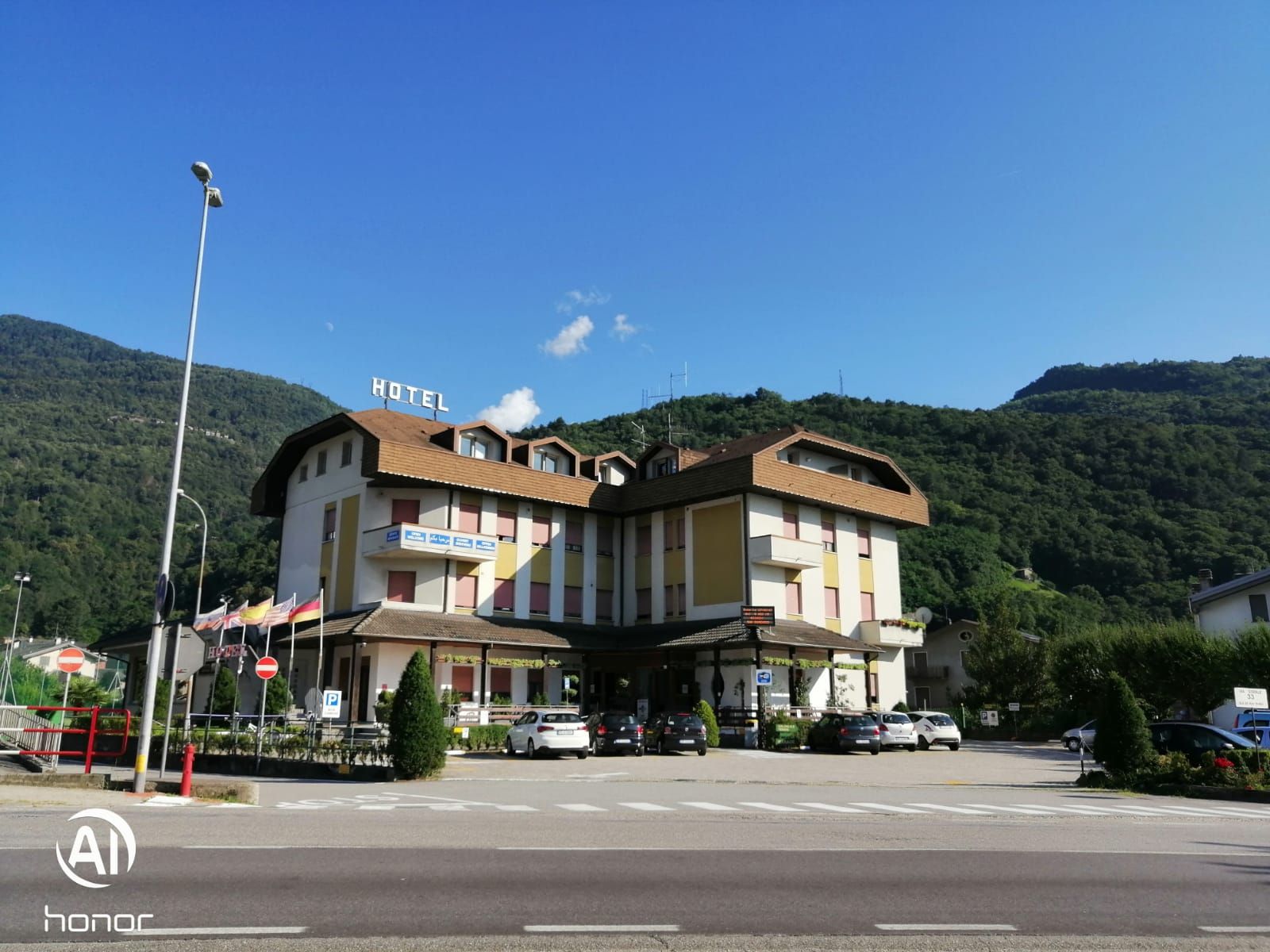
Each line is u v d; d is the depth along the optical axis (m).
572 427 108.50
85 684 63.94
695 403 128.75
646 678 44.47
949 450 111.88
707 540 43.81
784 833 12.58
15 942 6.28
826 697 43.53
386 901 7.67
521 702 42.00
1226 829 13.87
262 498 47.16
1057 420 112.31
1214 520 89.25
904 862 10.23
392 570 40.78
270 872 8.84
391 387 45.91
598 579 46.62
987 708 50.66
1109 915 7.77
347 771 23.19
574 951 6.32
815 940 6.73
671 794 18.78
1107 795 19.72
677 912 7.54
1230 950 6.71
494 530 43.06
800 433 45.34
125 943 6.28
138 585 108.38
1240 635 39.50
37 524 114.56
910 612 70.38
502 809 15.25
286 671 42.97
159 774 23.80
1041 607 78.31
